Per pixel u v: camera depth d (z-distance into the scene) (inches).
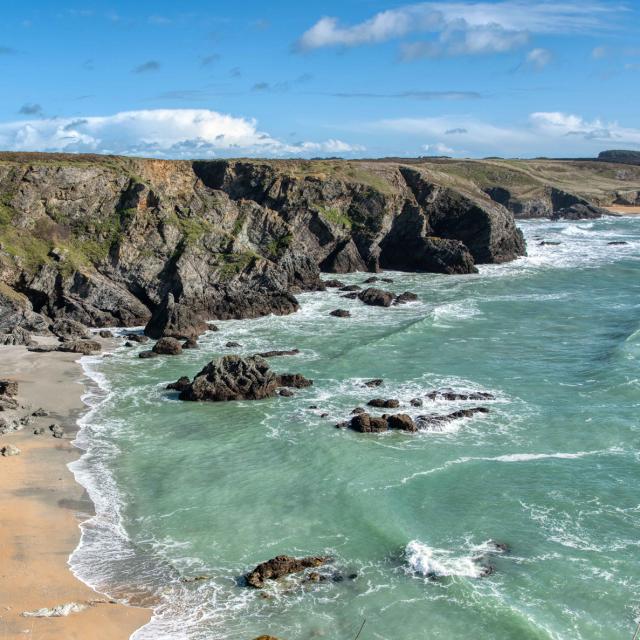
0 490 1382.9
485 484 1414.9
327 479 1440.7
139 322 2847.0
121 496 1381.6
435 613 1024.2
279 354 2338.8
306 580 1104.8
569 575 1108.5
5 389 1929.1
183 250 3002.0
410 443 1616.6
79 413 1828.2
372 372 2154.3
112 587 1088.2
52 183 2989.7
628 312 2920.8
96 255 2947.8
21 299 2645.2
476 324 2753.4
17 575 1103.6
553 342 2465.6
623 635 974.4
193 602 1054.4
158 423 1763.0
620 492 1371.8
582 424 1706.4
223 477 1459.2
